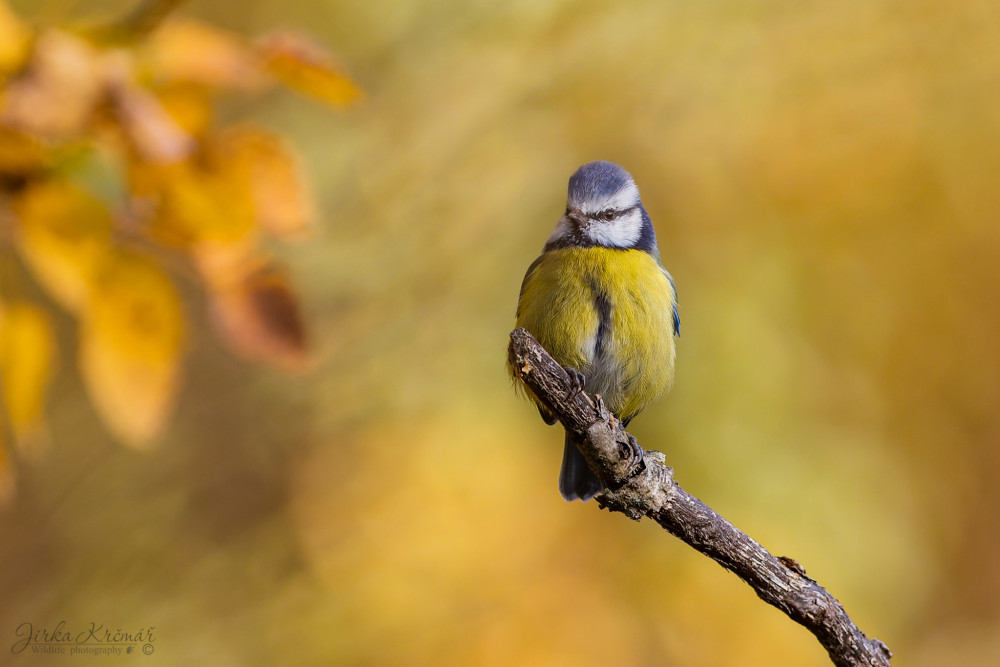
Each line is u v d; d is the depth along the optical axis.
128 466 11.23
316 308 11.73
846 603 9.69
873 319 12.55
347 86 4.20
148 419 3.73
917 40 13.29
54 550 10.84
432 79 11.95
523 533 9.94
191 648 10.41
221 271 4.02
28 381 3.77
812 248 12.49
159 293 3.82
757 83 13.12
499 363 11.51
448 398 11.09
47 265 3.72
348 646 9.65
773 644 9.49
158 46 4.07
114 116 3.92
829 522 9.97
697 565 9.84
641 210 8.55
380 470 10.46
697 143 12.93
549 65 12.30
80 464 11.07
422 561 9.77
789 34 13.13
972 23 13.23
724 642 9.51
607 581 9.79
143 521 11.12
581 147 12.66
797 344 11.36
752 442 10.15
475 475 10.18
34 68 3.79
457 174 12.16
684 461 10.02
